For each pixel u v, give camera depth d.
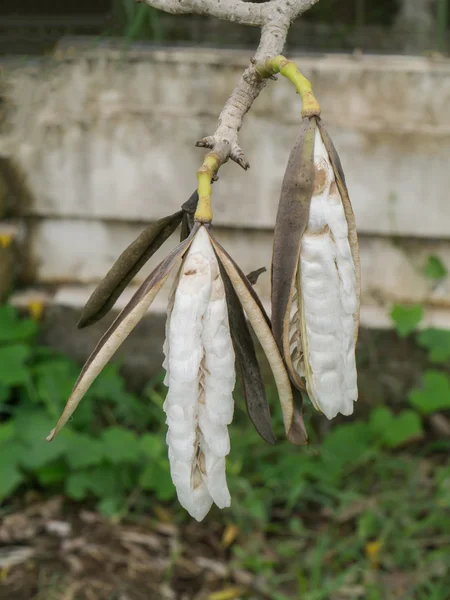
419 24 1.40
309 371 0.35
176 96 1.34
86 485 1.22
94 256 1.42
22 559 1.16
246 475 1.28
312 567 1.15
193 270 0.34
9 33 1.39
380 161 1.33
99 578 1.13
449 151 1.32
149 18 1.40
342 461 1.27
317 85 1.33
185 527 1.22
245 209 1.36
